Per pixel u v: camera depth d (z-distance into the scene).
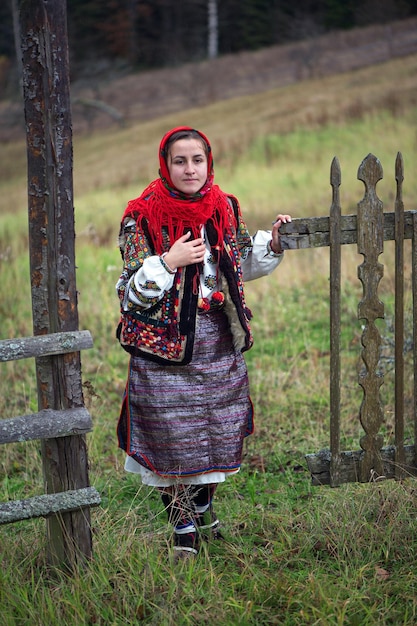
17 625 2.49
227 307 2.85
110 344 6.28
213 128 23.66
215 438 2.88
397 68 26.72
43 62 2.47
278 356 5.73
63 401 2.68
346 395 4.74
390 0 38.31
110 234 10.74
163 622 2.45
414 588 2.66
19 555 2.87
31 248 2.61
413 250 3.06
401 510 3.05
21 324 6.74
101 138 28.56
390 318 4.97
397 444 3.12
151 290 2.71
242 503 3.50
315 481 3.13
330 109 20.88
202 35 41.72
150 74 38.72
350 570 2.82
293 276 7.61
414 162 12.69
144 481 2.94
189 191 2.79
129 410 2.91
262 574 2.76
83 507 2.71
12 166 24.66
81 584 2.63
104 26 40.84
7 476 3.95
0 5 38.16
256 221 10.48
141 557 2.79
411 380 4.44
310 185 13.06
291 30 41.03
